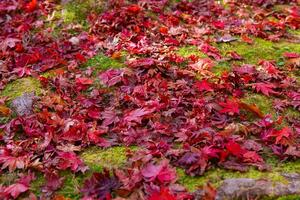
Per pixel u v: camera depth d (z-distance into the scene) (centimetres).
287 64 204
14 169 171
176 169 168
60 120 182
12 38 217
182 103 186
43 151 175
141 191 162
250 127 179
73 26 225
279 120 180
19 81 201
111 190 164
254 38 219
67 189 167
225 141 172
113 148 176
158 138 176
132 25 221
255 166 168
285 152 170
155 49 209
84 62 207
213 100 187
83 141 177
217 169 167
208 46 210
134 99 188
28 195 166
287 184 162
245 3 241
